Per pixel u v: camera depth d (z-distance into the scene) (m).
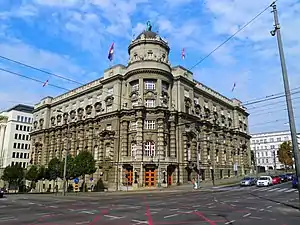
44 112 78.00
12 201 27.48
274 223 13.16
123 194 38.56
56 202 25.95
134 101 53.72
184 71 59.25
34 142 79.81
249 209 18.61
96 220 14.23
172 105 55.25
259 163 131.75
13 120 103.56
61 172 50.00
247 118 88.75
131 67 54.44
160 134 50.59
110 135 54.84
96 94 62.53
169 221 13.82
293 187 40.66
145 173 49.31
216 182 57.81
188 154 56.53
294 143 16.70
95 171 52.25
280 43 18.25
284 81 17.62
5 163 99.19
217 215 15.88
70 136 66.75
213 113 70.06
